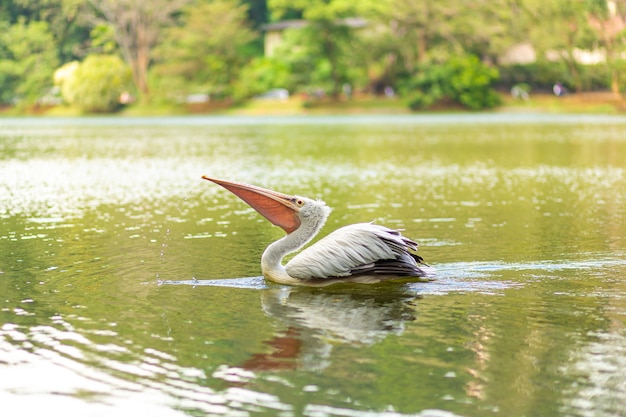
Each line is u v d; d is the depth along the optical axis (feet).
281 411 19.07
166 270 33.19
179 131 164.45
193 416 18.88
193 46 281.13
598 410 18.97
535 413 18.83
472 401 19.52
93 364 22.09
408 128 168.55
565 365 21.70
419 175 72.79
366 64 270.46
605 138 127.54
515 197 56.85
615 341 23.56
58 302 28.25
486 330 24.68
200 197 58.03
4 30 301.63
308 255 30.53
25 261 35.14
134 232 42.57
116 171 78.13
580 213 48.75
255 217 48.11
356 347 23.32
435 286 29.89
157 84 289.74
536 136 134.62
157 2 286.05
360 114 264.31
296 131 160.45
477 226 43.80
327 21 265.54
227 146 116.37
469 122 197.36
